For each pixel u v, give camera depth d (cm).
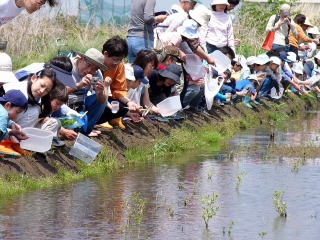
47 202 929
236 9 3144
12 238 770
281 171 1206
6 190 955
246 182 1105
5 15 779
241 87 1994
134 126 1414
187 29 1579
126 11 2773
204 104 1767
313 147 1483
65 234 793
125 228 825
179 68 1508
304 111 2367
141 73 1370
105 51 1230
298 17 2514
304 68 2605
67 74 1084
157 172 1175
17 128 981
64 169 1098
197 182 1098
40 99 1041
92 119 1220
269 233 821
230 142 1573
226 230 830
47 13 2308
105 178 1107
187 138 1483
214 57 1734
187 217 883
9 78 1009
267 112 2066
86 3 2630
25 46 2112
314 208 942
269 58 2178
